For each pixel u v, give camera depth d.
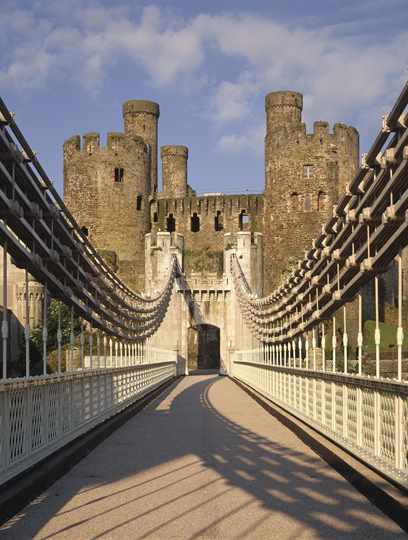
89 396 15.02
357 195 11.02
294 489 9.80
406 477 8.25
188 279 56.78
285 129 82.94
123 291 21.41
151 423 18.81
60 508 8.87
